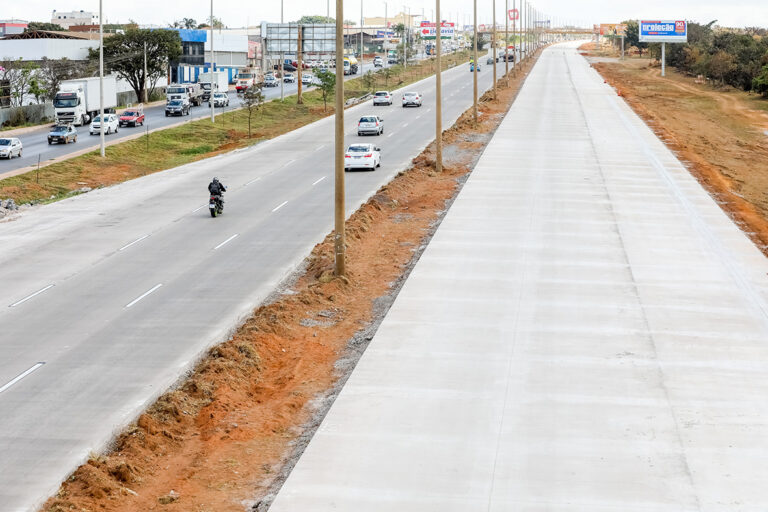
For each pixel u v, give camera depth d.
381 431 15.51
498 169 45.62
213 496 13.56
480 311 22.48
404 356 19.30
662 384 17.72
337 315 23.11
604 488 13.41
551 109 78.25
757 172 53.91
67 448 15.14
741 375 18.23
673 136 62.00
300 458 14.48
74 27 168.75
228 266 28.41
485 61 178.62
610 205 36.38
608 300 23.47
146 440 15.36
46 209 40.03
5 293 25.53
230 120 84.69
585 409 16.45
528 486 13.48
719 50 136.88
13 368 19.19
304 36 101.56
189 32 125.25
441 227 32.41
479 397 17.02
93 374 18.73
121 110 89.94
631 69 160.75
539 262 27.36
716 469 14.05
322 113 90.44
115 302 24.41
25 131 75.94
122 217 37.56
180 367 19.06
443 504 12.92
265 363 19.66
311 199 40.50
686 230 32.16
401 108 87.94
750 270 26.78
